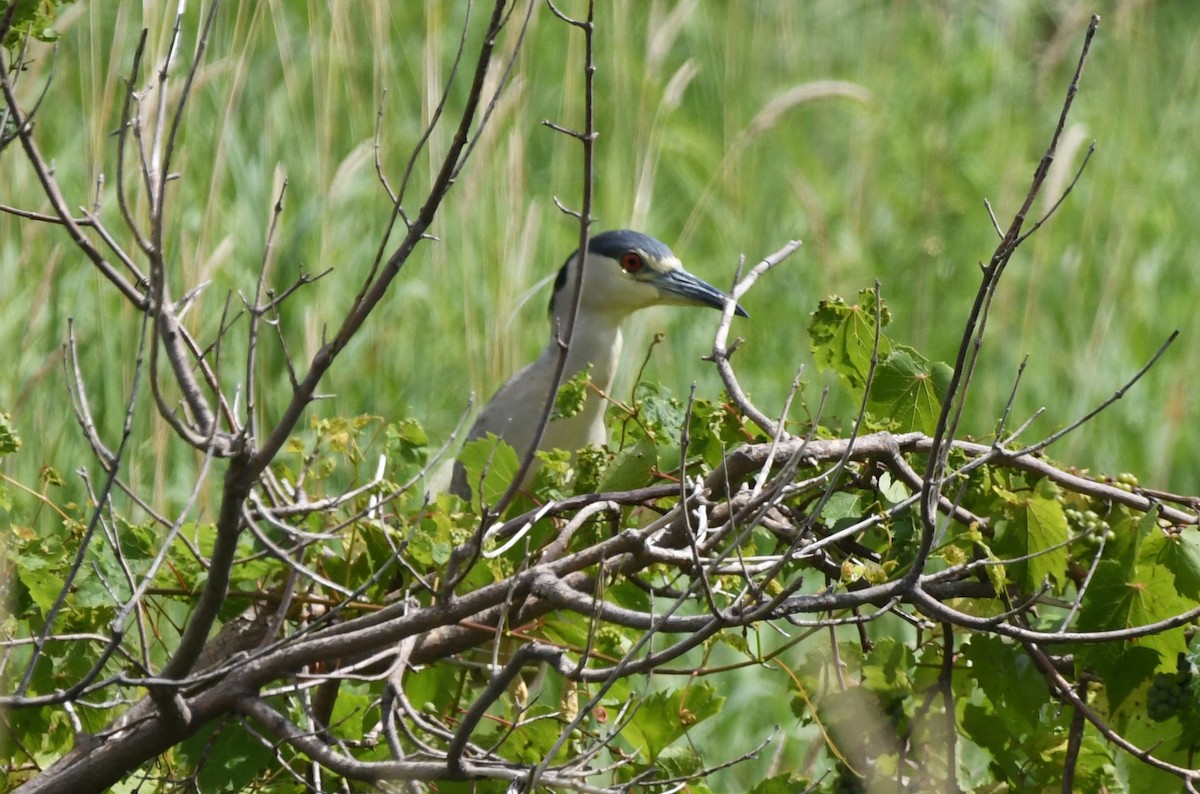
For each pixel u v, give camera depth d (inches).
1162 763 162.6
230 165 418.0
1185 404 470.6
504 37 446.9
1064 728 187.3
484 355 408.2
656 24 555.8
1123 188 600.1
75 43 443.8
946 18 727.7
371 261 433.7
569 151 516.1
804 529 149.9
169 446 350.6
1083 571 180.7
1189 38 770.8
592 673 132.6
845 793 183.5
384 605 185.6
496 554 160.9
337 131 452.4
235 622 192.2
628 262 339.0
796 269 511.8
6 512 259.0
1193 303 547.8
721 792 319.6
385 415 386.6
